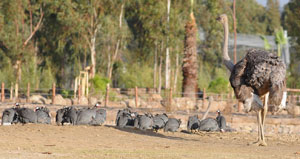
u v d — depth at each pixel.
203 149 36.09
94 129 50.09
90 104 87.56
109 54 162.88
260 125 40.03
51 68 172.50
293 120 65.75
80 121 52.94
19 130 46.06
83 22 147.00
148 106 86.62
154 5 156.00
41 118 53.88
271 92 36.47
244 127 65.56
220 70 136.12
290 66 147.50
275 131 65.62
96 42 167.88
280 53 149.12
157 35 158.00
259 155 32.66
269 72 36.44
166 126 53.25
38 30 169.12
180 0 165.12
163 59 178.62
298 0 153.12
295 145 43.66
